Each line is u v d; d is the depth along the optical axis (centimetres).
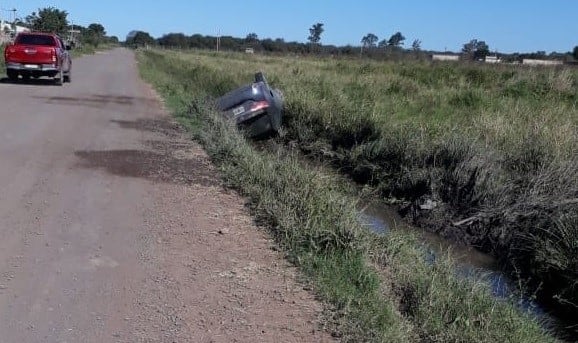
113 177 724
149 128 1118
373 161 942
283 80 1725
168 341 359
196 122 1172
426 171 819
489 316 427
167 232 543
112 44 13112
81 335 358
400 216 780
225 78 1862
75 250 484
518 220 670
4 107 1244
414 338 389
